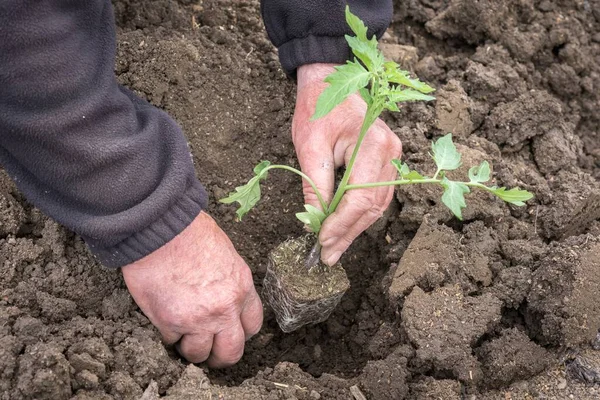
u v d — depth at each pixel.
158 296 0.69
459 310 0.72
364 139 0.72
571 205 0.77
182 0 0.84
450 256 0.74
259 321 0.73
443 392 0.69
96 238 0.65
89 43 0.66
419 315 0.71
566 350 0.72
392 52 0.86
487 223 0.78
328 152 0.73
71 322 0.69
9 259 0.70
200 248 0.69
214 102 0.80
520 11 0.90
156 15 0.82
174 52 0.80
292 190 0.80
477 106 0.84
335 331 0.79
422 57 0.90
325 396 0.70
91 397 0.65
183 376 0.68
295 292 0.71
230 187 0.79
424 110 0.83
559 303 0.71
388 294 0.75
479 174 0.65
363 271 0.80
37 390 0.64
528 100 0.83
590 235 0.74
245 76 0.82
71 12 0.65
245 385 0.70
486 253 0.76
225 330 0.70
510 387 0.71
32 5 0.61
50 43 0.62
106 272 0.72
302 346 0.78
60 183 0.65
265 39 0.84
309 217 0.69
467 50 0.90
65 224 0.65
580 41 0.89
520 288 0.74
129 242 0.66
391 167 0.72
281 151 0.80
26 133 0.63
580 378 0.71
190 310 0.68
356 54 0.62
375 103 0.64
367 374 0.70
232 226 0.79
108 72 0.66
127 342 0.68
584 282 0.71
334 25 0.74
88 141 0.64
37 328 0.67
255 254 0.79
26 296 0.69
